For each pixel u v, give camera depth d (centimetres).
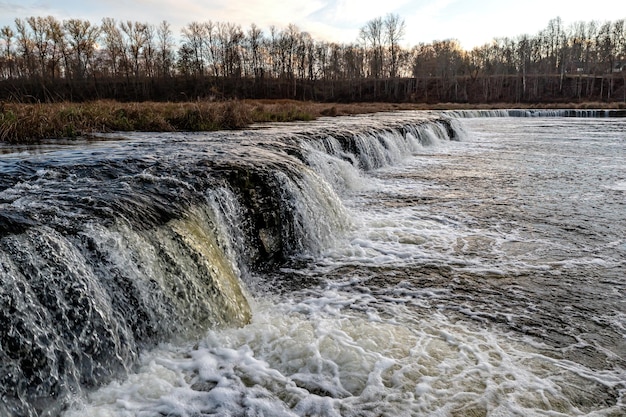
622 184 1222
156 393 369
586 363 423
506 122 3825
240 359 423
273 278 630
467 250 727
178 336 452
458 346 448
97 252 422
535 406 362
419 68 8606
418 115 2945
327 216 809
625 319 507
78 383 354
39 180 623
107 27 7169
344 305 541
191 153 880
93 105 1670
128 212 495
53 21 6362
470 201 1042
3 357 312
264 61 8538
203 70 7862
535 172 1417
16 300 336
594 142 2255
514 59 9019
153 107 1850
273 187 737
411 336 467
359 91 7969
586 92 7031
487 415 352
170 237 500
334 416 352
